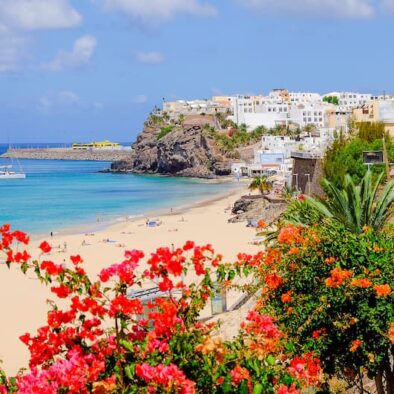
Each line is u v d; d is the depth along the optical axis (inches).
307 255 476.4
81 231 3481.8
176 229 3422.7
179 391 255.3
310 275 470.3
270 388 292.7
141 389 265.4
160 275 314.0
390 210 765.9
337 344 452.4
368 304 440.8
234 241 2883.9
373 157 1668.3
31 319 1606.8
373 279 442.0
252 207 3986.2
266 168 6771.7
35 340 300.7
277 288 487.5
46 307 1723.7
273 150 6948.8
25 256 322.0
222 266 352.5
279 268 487.8
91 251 2768.2
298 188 3400.6
